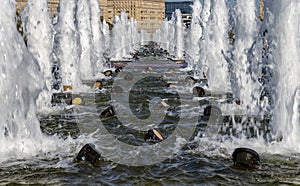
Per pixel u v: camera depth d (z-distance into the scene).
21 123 10.16
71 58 18.83
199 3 31.05
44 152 9.41
